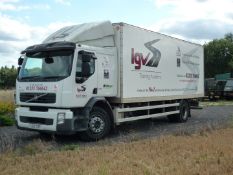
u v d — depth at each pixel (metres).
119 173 7.57
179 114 18.44
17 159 9.13
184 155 9.35
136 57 14.88
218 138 11.80
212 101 39.00
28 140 12.99
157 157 9.15
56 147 11.47
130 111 14.78
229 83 39.78
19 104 13.22
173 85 17.78
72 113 12.23
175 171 7.83
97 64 13.22
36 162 8.77
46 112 12.42
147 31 15.63
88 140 13.03
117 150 10.11
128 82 14.42
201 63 21.17
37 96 12.63
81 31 13.27
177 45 18.27
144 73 15.41
